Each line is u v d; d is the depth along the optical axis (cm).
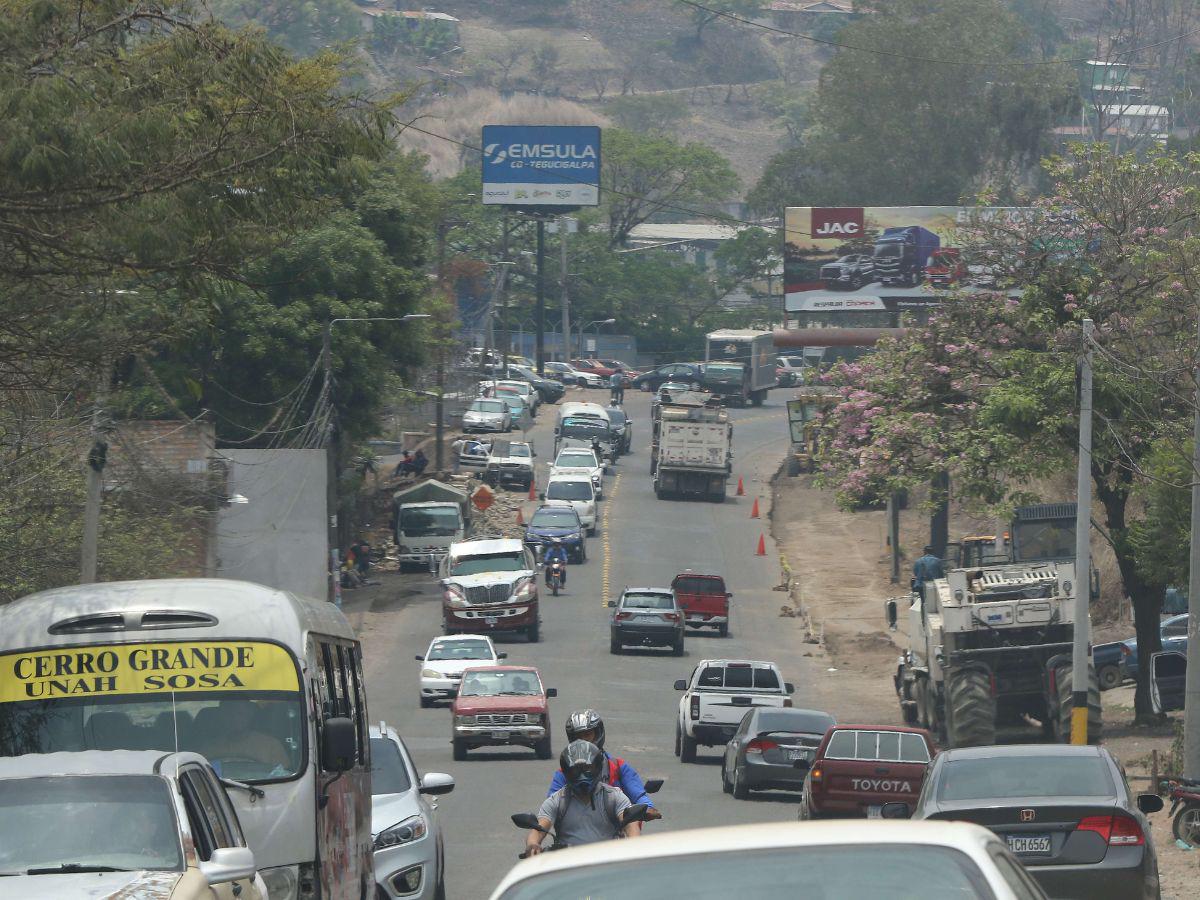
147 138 3095
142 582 2834
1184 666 7562
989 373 8344
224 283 3662
